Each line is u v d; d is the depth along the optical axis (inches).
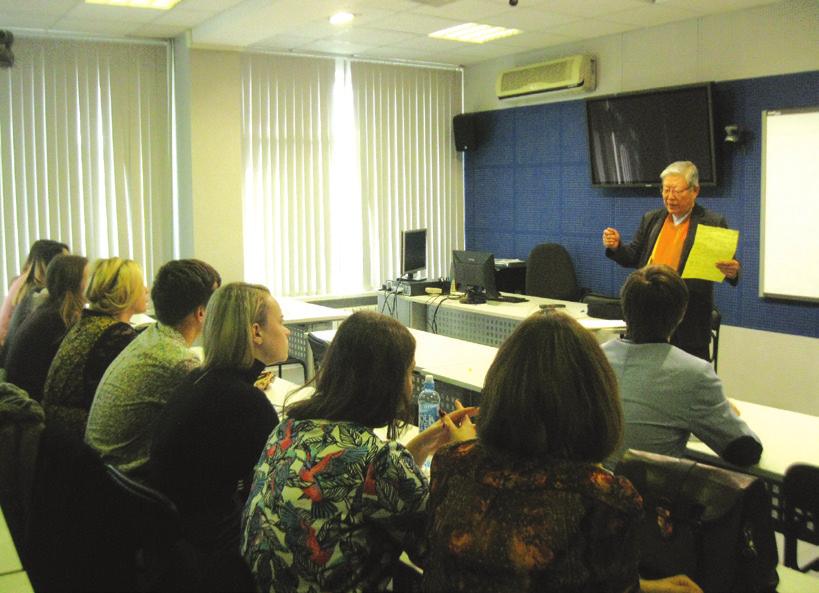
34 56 216.5
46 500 74.3
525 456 49.0
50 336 127.0
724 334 213.8
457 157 299.3
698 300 128.5
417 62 282.5
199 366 88.4
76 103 224.1
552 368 48.6
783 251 198.4
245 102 249.4
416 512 59.2
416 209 291.0
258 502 62.0
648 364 87.2
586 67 240.2
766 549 58.3
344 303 278.5
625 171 233.5
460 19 211.0
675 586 56.4
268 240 259.1
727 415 84.5
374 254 282.8
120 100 230.4
